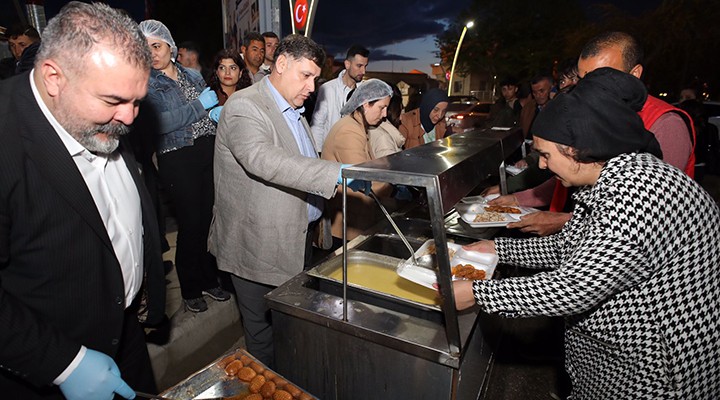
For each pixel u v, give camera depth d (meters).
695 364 1.03
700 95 6.12
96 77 0.86
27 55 1.86
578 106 1.01
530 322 2.68
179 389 1.23
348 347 1.34
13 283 0.99
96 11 0.88
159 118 2.20
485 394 2.05
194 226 2.39
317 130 3.67
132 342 1.39
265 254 1.74
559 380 2.25
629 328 1.06
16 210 0.92
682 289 1.00
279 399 1.19
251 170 1.55
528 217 1.95
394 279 1.65
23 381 1.09
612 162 1.03
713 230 1.01
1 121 0.89
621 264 0.94
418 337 1.22
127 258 1.22
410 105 4.73
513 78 5.37
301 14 4.32
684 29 22.30
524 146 3.57
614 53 1.76
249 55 3.54
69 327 1.07
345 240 1.23
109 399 1.04
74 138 0.98
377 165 1.18
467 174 1.25
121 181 1.21
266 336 1.97
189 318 2.41
